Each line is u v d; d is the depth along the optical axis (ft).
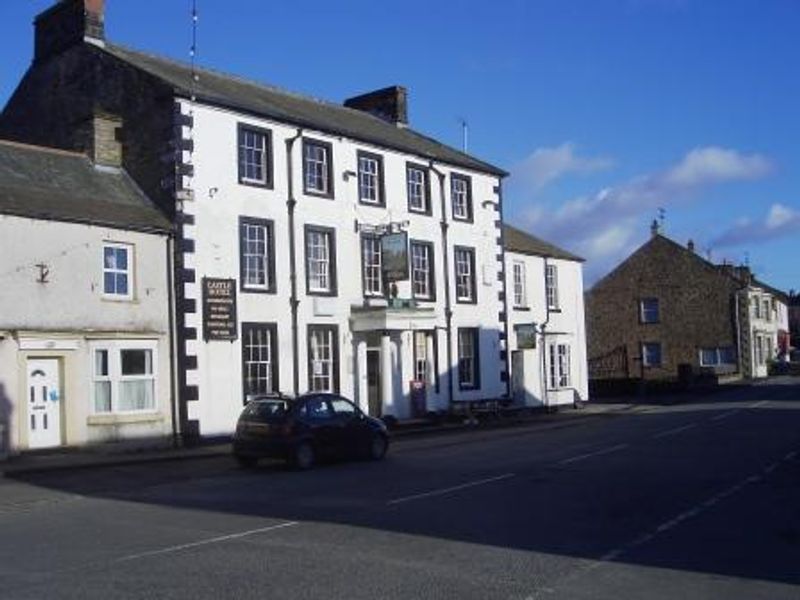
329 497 48.83
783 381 191.31
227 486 55.62
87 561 32.89
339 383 96.68
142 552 34.42
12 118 98.53
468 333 117.29
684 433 82.53
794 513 41.22
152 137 85.66
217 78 102.68
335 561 32.40
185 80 91.40
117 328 78.28
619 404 141.28
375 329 97.50
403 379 105.50
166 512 44.78
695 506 43.34
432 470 60.54
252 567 31.58
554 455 67.21
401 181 108.27
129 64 87.71
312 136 96.89
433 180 113.39
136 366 79.82
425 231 111.04
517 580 29.43
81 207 77.25
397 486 52.60
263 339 89.97
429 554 33.45
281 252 92.22
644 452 67.31
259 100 98.07
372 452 70.18
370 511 43.47
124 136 87.66
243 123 89.97
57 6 94.79
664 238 220.02
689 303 215.92
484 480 53.78
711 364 212.64
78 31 92.79
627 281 222.28
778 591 27.99
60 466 65.87
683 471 55.98
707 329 213.66
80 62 92.12
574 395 140.77
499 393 120.57
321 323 95.40
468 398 115.24
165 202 84.17
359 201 101.81
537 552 33.63
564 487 50.08
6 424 69.97
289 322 92.17
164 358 81.82
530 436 87.56
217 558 33.14
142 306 80.43
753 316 221.87
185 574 30.63
